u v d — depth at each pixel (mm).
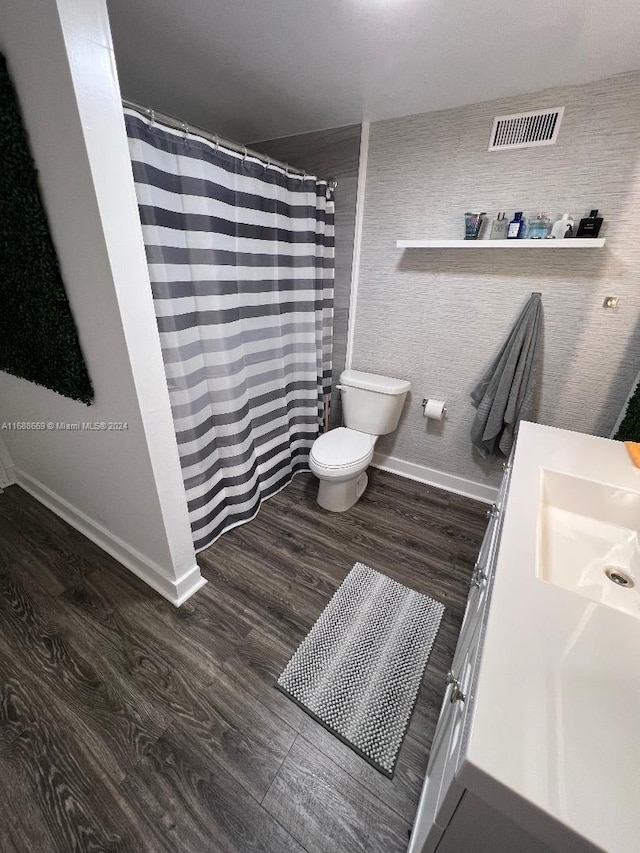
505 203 1657
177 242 1293
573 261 1614
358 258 2109
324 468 1889
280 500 2221
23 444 1938
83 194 901
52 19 738
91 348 1167
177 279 1319
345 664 1306
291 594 1582
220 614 1476
